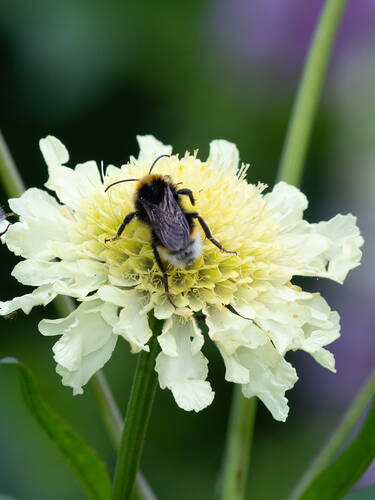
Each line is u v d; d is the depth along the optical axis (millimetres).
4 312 262
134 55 374
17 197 285
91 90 372
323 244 275
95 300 264
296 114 295
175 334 264
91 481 272
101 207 271
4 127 373
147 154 289
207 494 370
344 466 266
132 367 366
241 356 264
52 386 362
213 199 273
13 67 369
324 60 296
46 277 264
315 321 269
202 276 268
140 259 269
